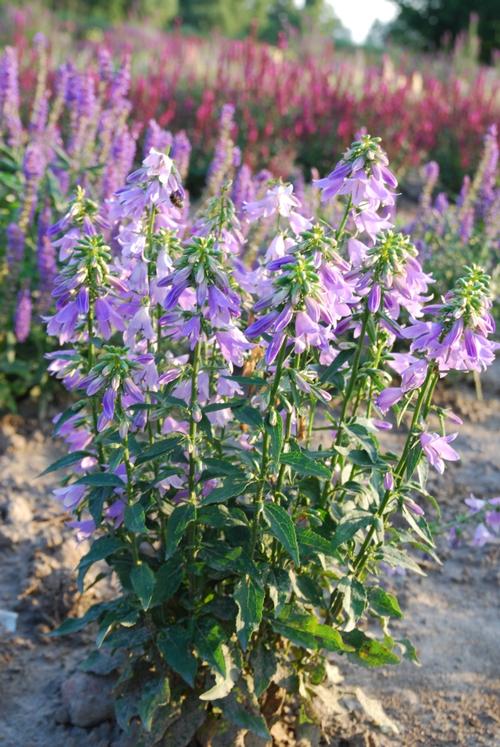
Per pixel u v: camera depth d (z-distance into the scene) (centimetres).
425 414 250
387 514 267
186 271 224
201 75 1293
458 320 220
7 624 364
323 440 421
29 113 927
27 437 526
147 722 259
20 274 564
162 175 247
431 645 371
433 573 421
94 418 266
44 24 1912
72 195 580
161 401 246
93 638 364
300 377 228
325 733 314
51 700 331
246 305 272
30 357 562
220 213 272
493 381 616
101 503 251
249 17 4003
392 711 332
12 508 440
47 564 396
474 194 718
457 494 482
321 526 271
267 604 279
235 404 235
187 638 264
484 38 2862
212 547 259
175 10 3641
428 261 613
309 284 210
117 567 273
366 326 242
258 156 959
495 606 398
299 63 1542
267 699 296
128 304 257
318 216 606
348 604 254
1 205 618
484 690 345
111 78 691
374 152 239
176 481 266
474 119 1088
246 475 244
